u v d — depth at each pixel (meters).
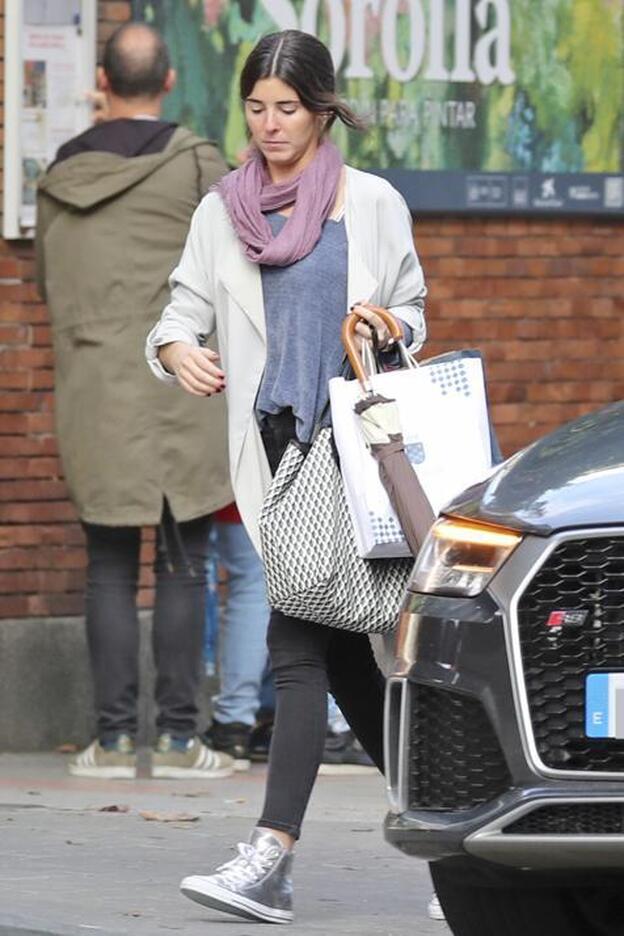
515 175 21.47
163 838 15.27
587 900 11.64
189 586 18.08
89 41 19.95
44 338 20.06
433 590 10.55
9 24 19.75
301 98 12.54
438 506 12.03
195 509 17.83
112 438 17.77
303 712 12.29
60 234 17.97
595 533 10.02
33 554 20.05
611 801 9.91
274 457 12.54
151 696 20.41
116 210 17.81
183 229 17.91
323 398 12.41
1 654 19.91
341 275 12.54
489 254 21.55
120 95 17.97
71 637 20.14
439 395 12.21
